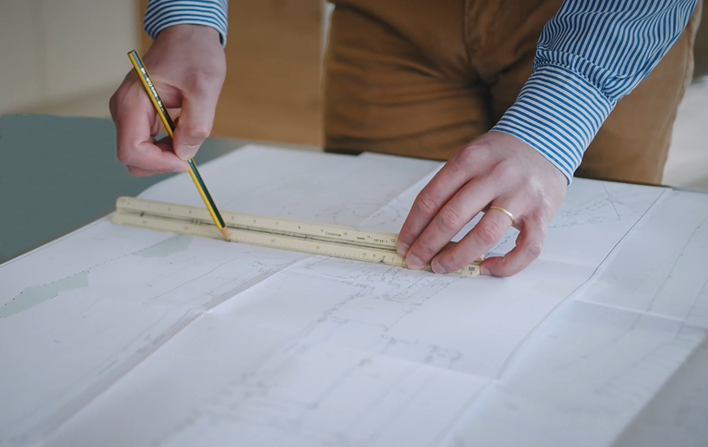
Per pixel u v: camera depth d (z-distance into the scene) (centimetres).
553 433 51
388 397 56
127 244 87
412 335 65
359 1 135
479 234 73
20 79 287
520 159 76
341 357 61
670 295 72
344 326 66
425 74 137
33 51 287
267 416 54
